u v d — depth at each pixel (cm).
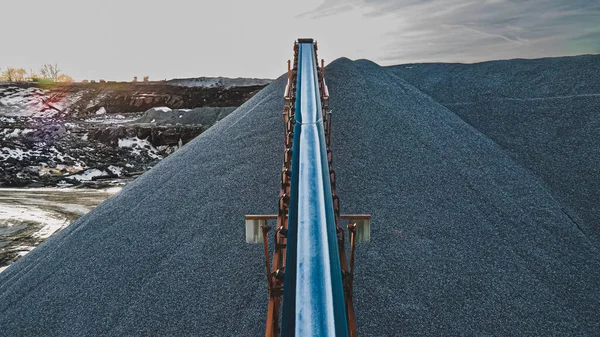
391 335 946
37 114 8644
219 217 1396
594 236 1479
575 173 1884
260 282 1103
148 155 5684
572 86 2616
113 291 1174
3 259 2320
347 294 710
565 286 1158
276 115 2055
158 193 1658
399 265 1155
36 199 3594
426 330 963
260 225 771
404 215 1373
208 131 2328
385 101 2172
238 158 1742
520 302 1076
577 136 2142
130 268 1253
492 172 1748
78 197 3700
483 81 3020
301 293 728
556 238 1387
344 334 629
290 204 897
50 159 5034
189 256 1247
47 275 1335
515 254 1265
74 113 8862
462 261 1200
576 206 1677
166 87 9669
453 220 1384
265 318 996
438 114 2241
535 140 2192
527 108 2498
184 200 1554
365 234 769
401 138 1842
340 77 2369
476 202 1507
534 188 1691
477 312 1029
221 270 1167
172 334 995
